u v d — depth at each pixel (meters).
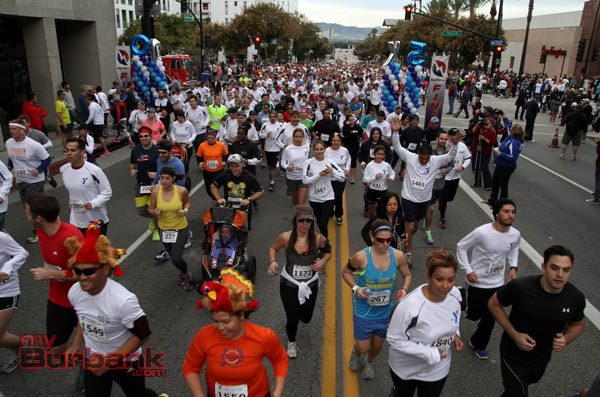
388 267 4.34
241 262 6.54
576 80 44.56
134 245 8.23
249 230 9.00
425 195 7.24
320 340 5.49
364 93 26.00
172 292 6.59
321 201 7.90
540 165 15.66
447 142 8.52
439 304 3.41
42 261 7.53
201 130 13.56
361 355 4.96
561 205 11.26
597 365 5.14
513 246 4.91
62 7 18.48
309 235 4.77
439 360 3.34
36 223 4.14
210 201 10.85
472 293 5.04
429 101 17.69
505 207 4.71
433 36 50.53
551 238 9.06
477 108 14.73
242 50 59.03
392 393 3.98
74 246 3.46
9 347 4.65
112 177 12.76
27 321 5.81
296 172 9.28
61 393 4.52
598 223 10.02
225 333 2.91
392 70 15.89
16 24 17.89
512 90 39.62
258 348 3.03
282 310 6.12
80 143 6.02
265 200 10.99
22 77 18.55
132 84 19.23
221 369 3.00
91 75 21.45
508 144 10.25
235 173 7.50
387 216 5.90
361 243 8.48
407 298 3.50
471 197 11.65
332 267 7.47
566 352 5.36
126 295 3.39
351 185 12.59
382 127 11.99
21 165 7.60
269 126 11.68
